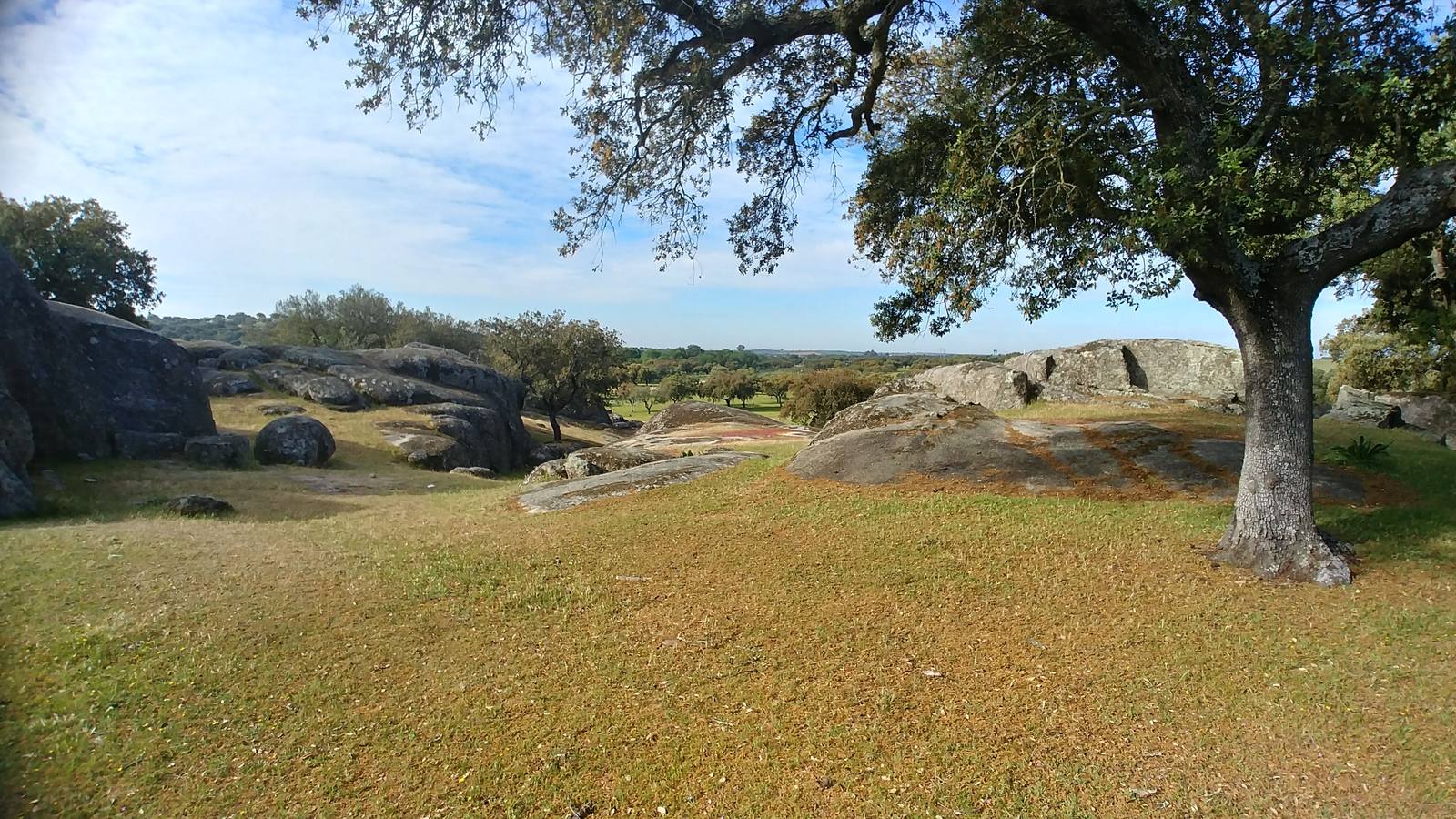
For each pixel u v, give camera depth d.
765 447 22.73
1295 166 8.07
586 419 62.56
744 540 9.43
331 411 28.36
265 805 4.21
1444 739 4.63
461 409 31.61
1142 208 6.81
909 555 8.47
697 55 9.05
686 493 12.35
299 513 13.92
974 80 10.04
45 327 16.09
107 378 17.86
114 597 7.11
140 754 4.67
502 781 4.41
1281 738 4.75
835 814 4.08
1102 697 5.25
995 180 7.49
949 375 21.53
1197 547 8.35
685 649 6.14
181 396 19.55
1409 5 7.34
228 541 9.62
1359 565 7.57
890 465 12.39
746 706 5.20
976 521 9.64
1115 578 7.56
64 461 15.78
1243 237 7.50
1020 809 4.10
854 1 8.63
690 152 10.31
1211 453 12.13
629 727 4.96
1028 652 5.99
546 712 5.16
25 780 4.38
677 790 4.30
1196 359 20.00
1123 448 12.63
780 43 9.30
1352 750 4.60
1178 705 5.14
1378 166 8.30
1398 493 10.35
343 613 6.91
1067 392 19.58
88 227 34.75
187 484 15.96
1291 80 7.36
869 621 6.66
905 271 9.63
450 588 7.68
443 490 20.08
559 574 8.21
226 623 6.56
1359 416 17.30
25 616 6.54
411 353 36.12
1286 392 7.53
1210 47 8.14
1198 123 7.44
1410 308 8.59
